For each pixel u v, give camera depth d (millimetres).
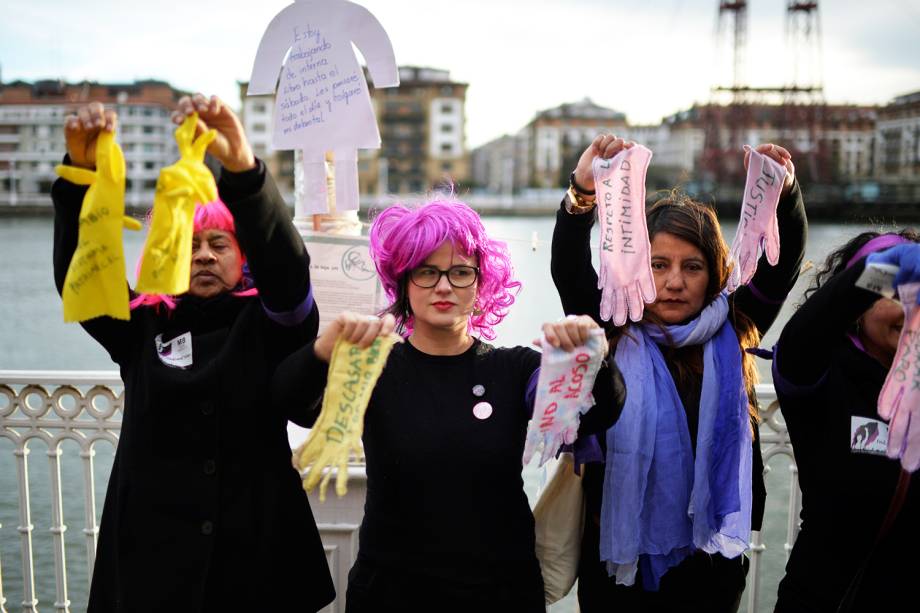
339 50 2705
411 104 92250
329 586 1996
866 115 93312
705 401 2062
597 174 1937
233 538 1840
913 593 1733
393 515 1876
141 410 1865
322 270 2812
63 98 85250
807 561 1856
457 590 1821
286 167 74250
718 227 2156
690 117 101688
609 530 2025
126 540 1836
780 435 2748
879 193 59125
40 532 4781
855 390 1821
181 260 1526
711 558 2107
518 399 1910
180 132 1540
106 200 1528
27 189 85812
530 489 4969
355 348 1654
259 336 1909
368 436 1913
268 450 1906
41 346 11953
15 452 2723
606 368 1780
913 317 1599
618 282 1965
